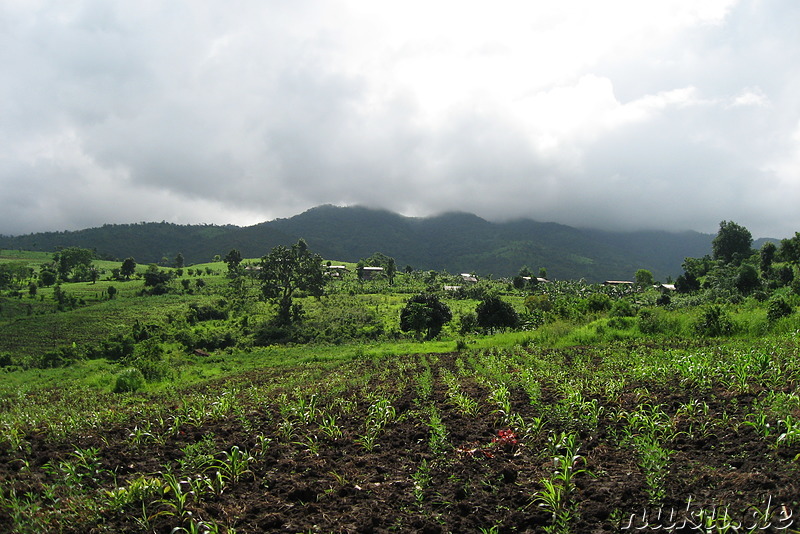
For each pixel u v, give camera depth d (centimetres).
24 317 7219
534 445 895
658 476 696
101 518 682
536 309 6544
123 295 9525
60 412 1583
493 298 5516
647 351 2039
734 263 11531
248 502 727
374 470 831
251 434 1052
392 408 1157
